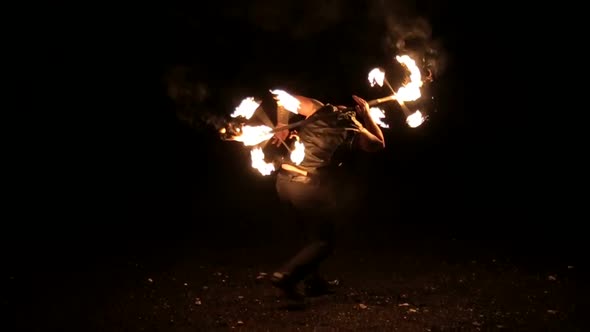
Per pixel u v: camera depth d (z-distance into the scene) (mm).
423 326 4387
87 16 9852
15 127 9750
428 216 7621
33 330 4387
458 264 5895
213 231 7125
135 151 9828
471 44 9930
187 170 9398
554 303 4836
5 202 8000
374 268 5797
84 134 10000
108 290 5223
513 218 7500
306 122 4688
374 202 8141
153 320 4555
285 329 4348
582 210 7672
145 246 6566
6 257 6137
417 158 9617
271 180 9078
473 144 9875
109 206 8047
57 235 6914
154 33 10086
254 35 10117
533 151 9617
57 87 9938
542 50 9891
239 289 5234
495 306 4781
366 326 4391
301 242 6684
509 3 9758
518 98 10047
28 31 9664
